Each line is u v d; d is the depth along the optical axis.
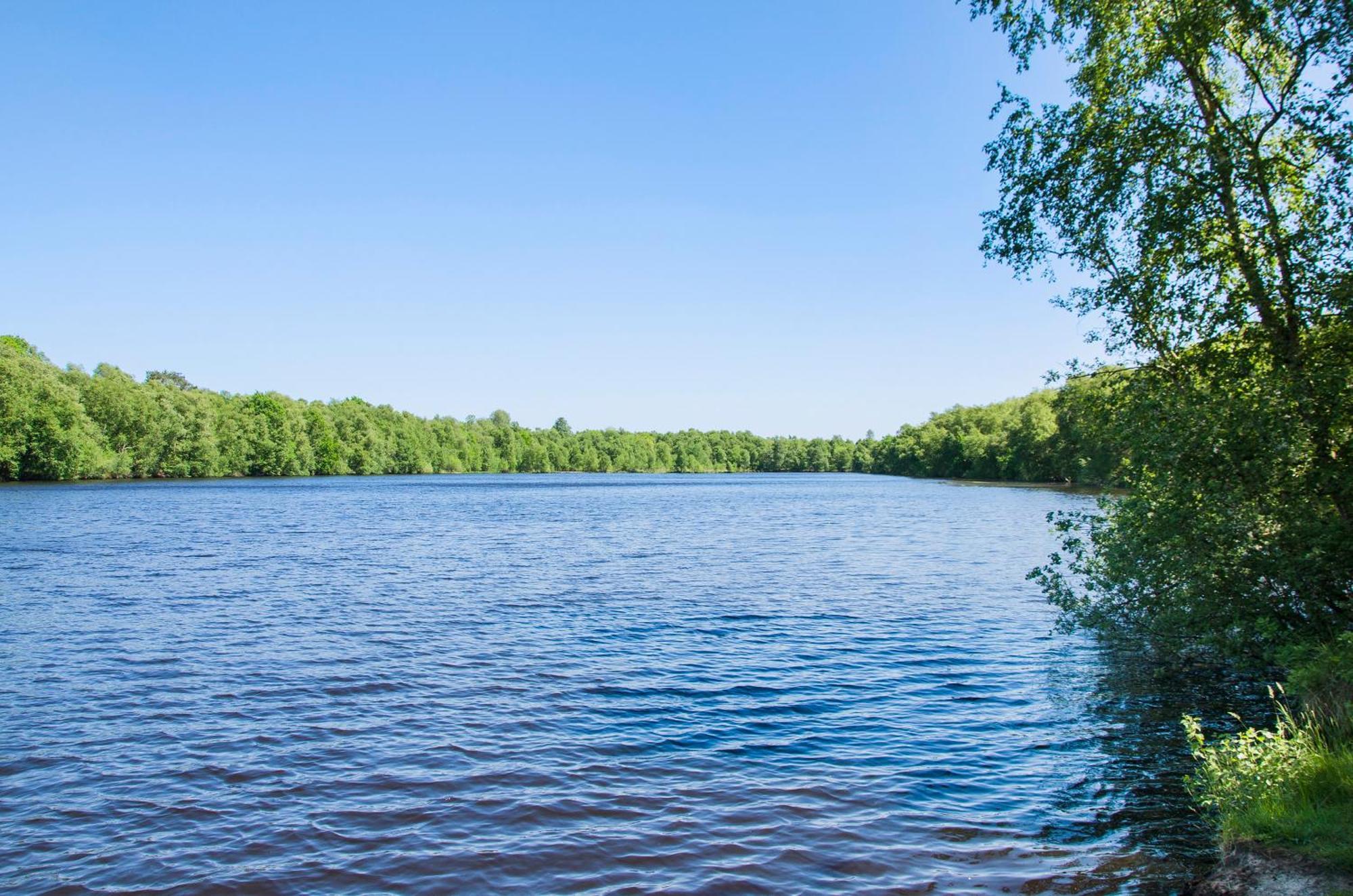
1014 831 9.63
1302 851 7.98
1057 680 16.09
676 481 176.38
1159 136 15.59
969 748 12.40
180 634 20.06
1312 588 13.75
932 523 57.34
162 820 9.91
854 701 14.77
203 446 121.44
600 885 8.41
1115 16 16.08
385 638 19.66
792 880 8.51
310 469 144.25
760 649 18.75
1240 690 15.20
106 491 89.25
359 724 13.39
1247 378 14.56
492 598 25.41
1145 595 16.38
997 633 20.41
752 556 37.38
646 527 54.25
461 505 79.06
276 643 19.09
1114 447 16.53
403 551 38.91
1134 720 13.64
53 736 12.80
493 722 13.51
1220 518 14.05
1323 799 8.60
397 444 171.62
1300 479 13.66
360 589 27.20
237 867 8.79
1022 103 17.17
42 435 96.75
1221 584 14.63
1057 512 18.30
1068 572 31.30
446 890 8.33
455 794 10.65
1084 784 10.99
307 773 11.35
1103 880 8.49
